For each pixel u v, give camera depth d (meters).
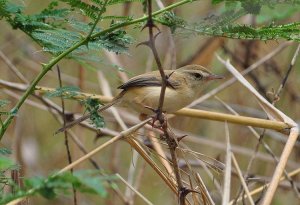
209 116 9.88
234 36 6.78
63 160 15.51
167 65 13.96
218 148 14.53
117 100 9.95
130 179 11.89
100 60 7.90
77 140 11.90
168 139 7.22
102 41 7.39
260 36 6.78
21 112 14.84
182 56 15.45
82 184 4.81
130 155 15.98
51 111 12.08
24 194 5.02
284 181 13.27
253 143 15.33
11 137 14.02
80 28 7.43
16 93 14.16
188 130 15.29
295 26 6.73
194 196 8.23
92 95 8.62
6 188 7.36
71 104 15.24
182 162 11.80
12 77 15.38
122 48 7.40
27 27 7.23
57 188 4.93
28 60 15.91
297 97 15.08
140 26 7.42
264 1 6.25
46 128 16.17
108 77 14.78
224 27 6.65
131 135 8.32
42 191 4.92
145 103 9.84
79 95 8.05
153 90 9.82
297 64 15.08
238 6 6.65
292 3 6.26
